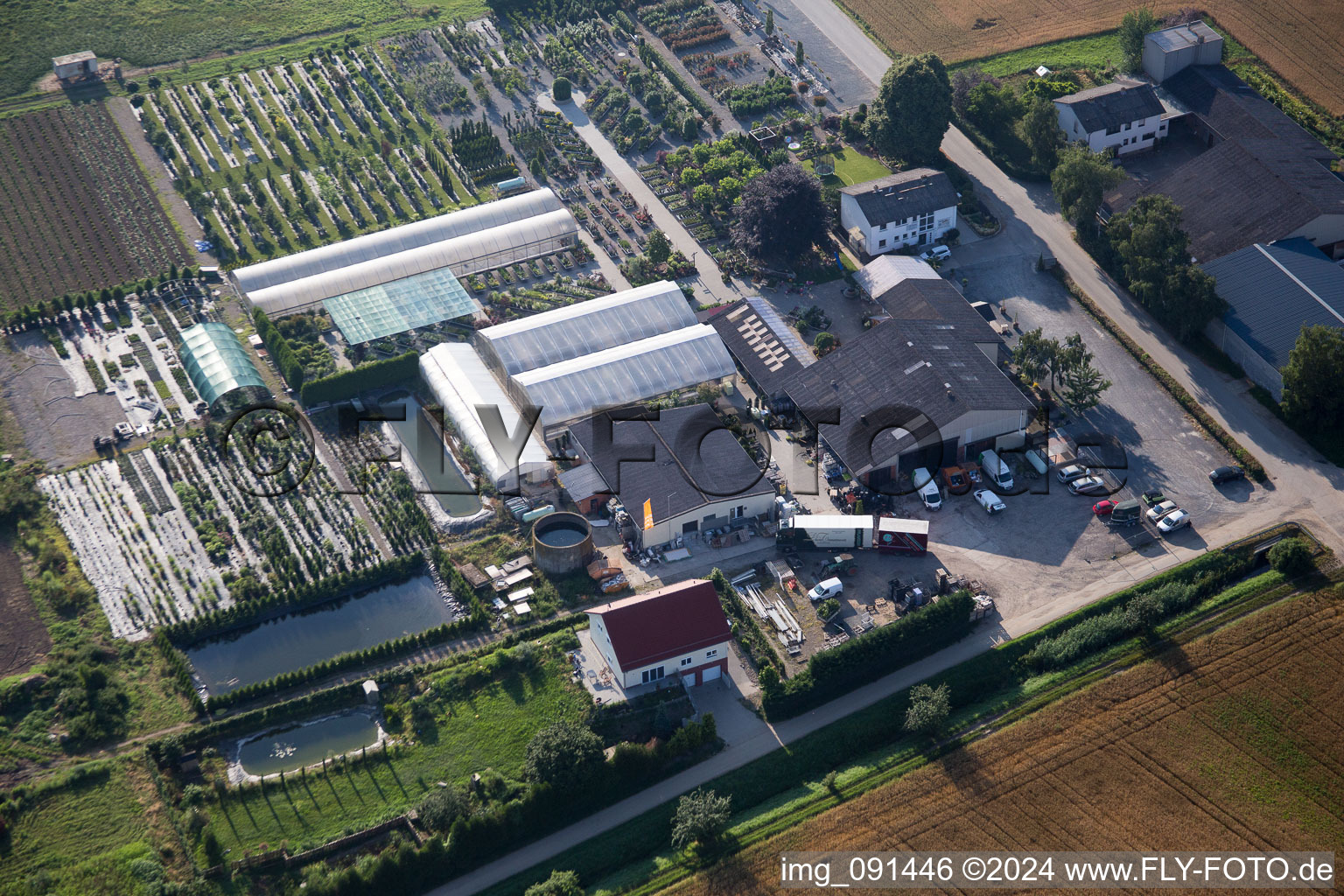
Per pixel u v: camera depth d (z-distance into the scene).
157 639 152.75
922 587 158.00
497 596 159.12
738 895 125.62
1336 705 140.12
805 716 144.88
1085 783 134.38
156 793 136.25
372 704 146.12
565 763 132.88
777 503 168.12
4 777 137.75
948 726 142.38
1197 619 152.25
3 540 166.88
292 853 130.38
